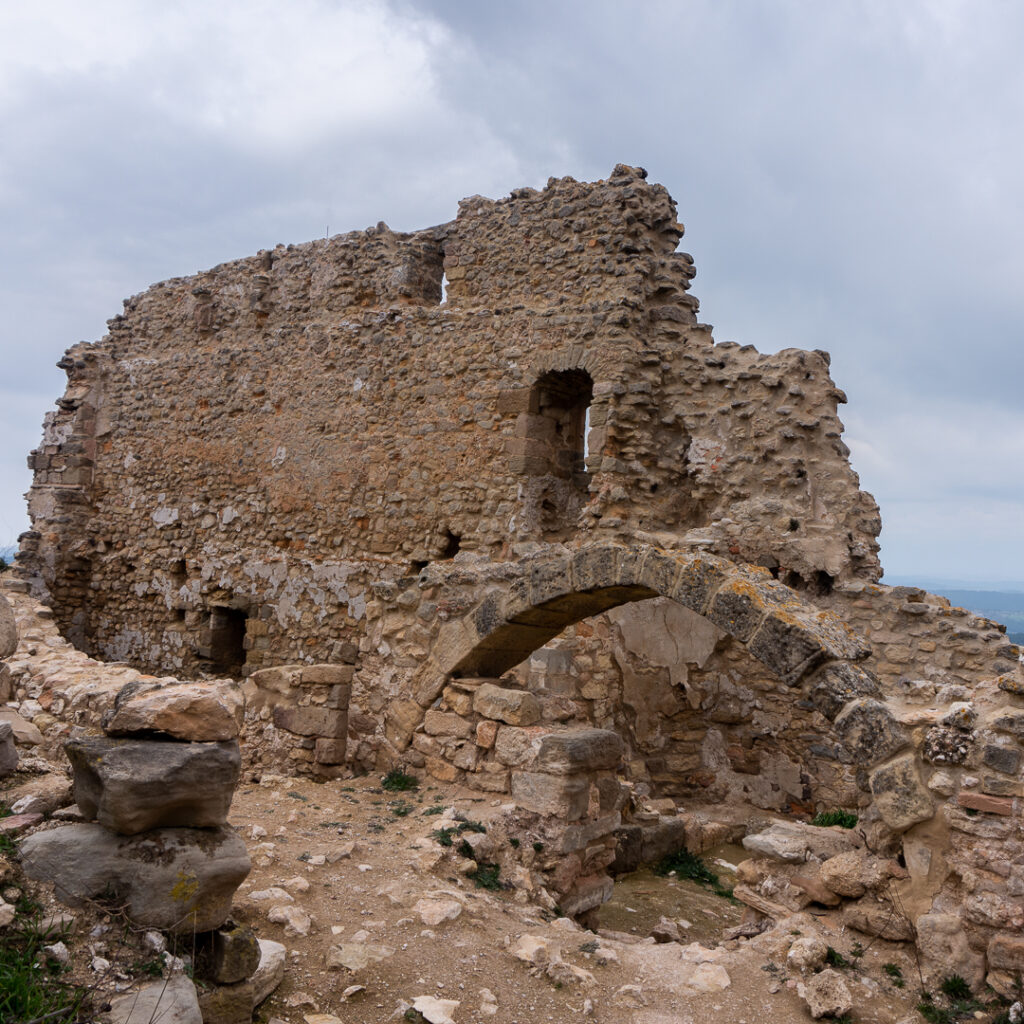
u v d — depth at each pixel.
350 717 8.38
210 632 15.94
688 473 11.63
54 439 18.80
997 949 4.50
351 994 3.88
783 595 6.16
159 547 17.12
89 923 3.29
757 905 5.67
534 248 12.91
